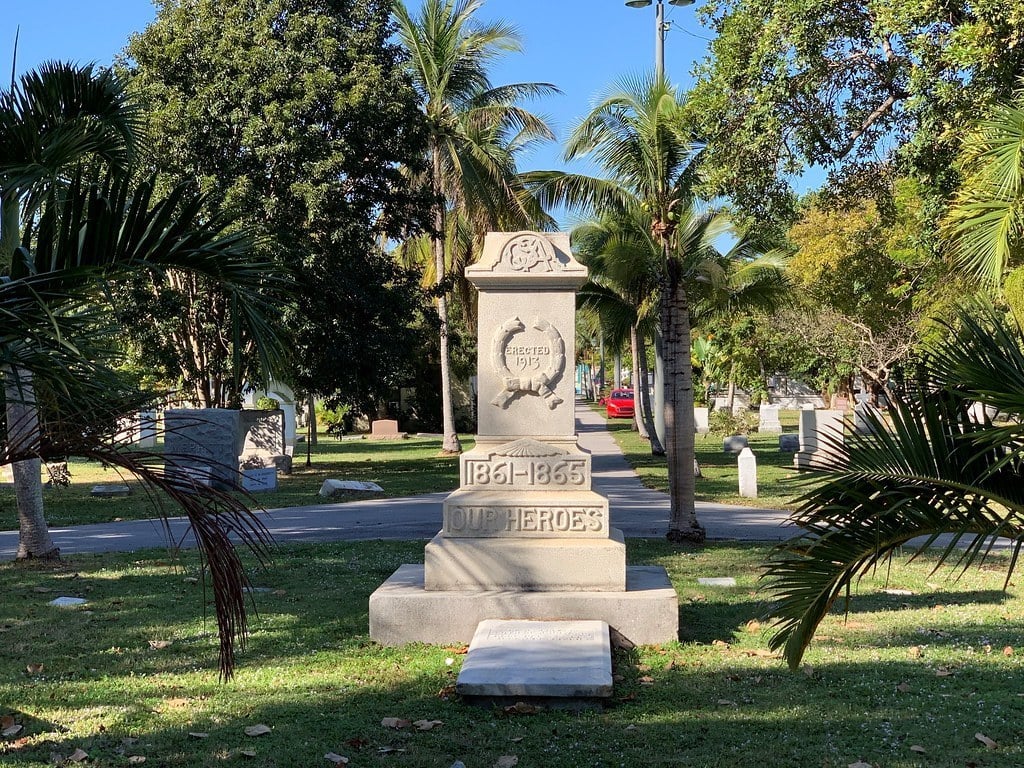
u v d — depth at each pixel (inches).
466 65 1306.6
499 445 344.8
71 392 172.6
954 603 382.6
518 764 211.6
